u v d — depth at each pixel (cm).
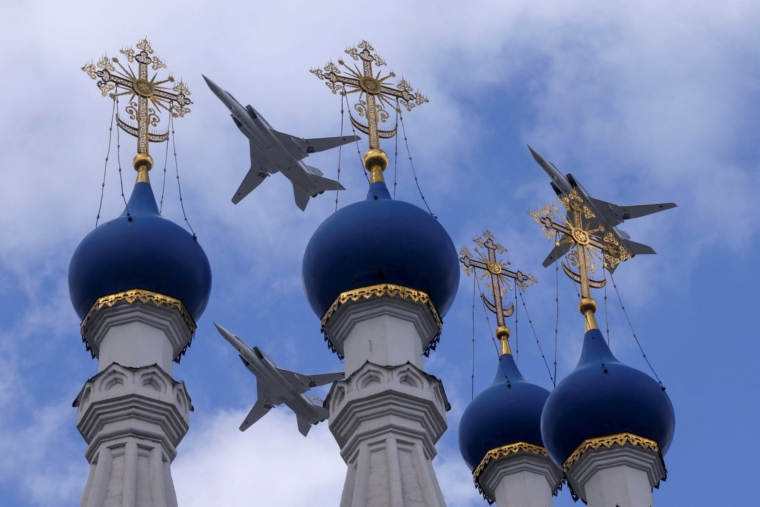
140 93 3959
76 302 3400
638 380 3669
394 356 3166
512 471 4016
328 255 3350
